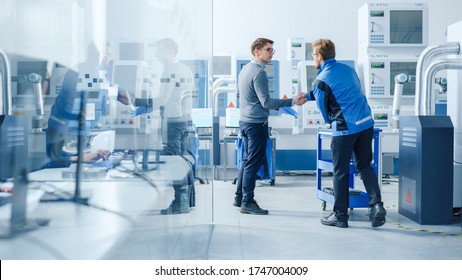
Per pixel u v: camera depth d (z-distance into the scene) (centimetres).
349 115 331
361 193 384
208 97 327
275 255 275
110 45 207
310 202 463
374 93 618
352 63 658
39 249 170
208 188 318
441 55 388
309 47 670
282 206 440
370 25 608
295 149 674
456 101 400
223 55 669
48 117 195
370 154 345
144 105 212
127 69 209
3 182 159
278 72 661
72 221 187
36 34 207
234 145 679
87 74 205
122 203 208
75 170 192
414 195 369
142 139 212
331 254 278
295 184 598
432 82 381
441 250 287
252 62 383
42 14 208
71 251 180
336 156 342
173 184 225
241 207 403
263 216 391
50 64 205
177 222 225
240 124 397
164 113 218
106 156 204
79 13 207
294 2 755
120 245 205
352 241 309
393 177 676
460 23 388
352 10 757
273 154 584
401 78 507
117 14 207
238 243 304
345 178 345
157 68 213
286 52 758
